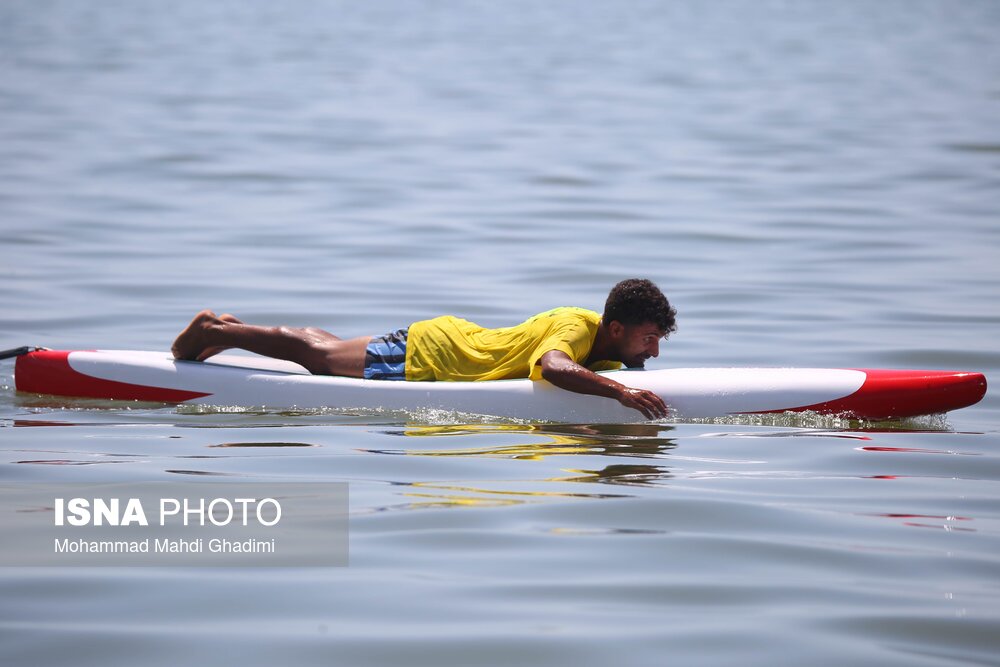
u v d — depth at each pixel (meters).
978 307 42.22
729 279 46.88
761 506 21.97
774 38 176.25
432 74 127.62
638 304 28.34
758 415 28.23
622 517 21.25
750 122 95.50
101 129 87.12
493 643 16.61
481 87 117.06
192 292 43.81
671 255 51.41
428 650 16.42
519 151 81.06
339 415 28.95
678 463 24.70
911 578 18.86
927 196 65.19
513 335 29.08
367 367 29.73
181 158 75.44
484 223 57.97
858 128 91.69
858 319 40.56
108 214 58.47
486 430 27.34
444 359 29.48
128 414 29.12
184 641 16.59
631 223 58.25
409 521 20.92
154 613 17.44
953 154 78.88
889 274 47.75
